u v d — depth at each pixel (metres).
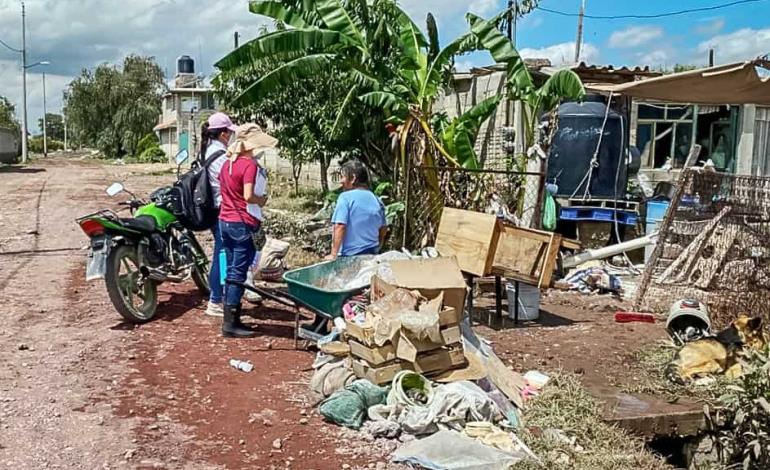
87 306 7.05
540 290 7.91
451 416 4.33
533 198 8.33
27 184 23.22
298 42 9.73
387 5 10.59
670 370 5.51
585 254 9.45
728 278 7.53
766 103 10.48
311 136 13.90
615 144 11.25
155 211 6.76
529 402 4.88
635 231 11.13
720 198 7.68
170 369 5.36
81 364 5.41
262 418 4.54
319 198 17.47
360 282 5.86
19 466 3.84
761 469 4.73
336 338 5.28
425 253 6.50
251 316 6.83
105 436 4.23
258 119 14.80
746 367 4.82
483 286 8.09
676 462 4.99
